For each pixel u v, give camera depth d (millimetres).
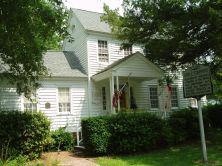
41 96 19641
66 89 20719
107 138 14625
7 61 14445
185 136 16641
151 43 16547
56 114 19938
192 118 17344
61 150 17125
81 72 21641
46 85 19938
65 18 12766
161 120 15969
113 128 14828
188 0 14602
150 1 15984
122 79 22125
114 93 18766
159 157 13445
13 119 13578
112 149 14781
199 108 12469
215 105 22391
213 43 15148
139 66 19703
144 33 17141
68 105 20578
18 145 13469
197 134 17297
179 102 25453
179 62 17797
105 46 22688
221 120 21562
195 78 12586
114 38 21641
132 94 22844
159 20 15695
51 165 8453
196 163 11797
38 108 19438
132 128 14898
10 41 12461
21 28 11812
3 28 11789
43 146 14523
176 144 16516
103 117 14867
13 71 15539
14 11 10977
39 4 11672
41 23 12344
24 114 13977
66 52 24000
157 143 16172
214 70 15875
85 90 21234
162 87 22188
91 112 21031
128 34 17578
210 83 11797
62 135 17500
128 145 14648
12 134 13328
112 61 22734
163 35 15805
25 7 11188
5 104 18359
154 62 19125
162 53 16688
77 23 23531
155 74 20219
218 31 14586
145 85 23625
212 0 13703
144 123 15367
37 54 13812
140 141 14992
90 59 21734
